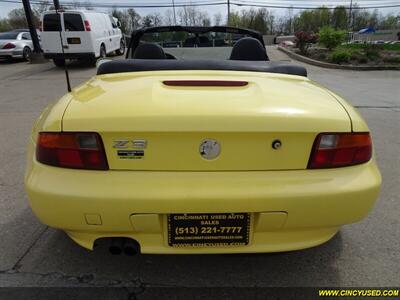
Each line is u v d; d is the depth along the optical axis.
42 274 2.13
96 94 1.90
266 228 1.72
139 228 1.69
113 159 1.66
